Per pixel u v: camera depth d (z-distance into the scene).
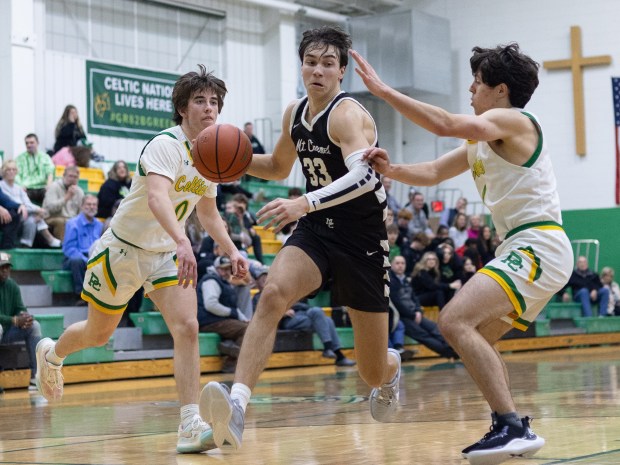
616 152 19.38
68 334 4.91
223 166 4.02
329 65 4.02
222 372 11.23
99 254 4.52
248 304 11.73
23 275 11.47
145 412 6.57
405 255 14.91
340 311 13.58
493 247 16.11
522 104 3.87
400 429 5.02
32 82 14.80
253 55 19.03
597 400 6.41
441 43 20.03
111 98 16.34
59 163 14.09
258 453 4.17
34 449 4.53
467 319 3.57
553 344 16.42
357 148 3.90
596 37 19.62
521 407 6.05
